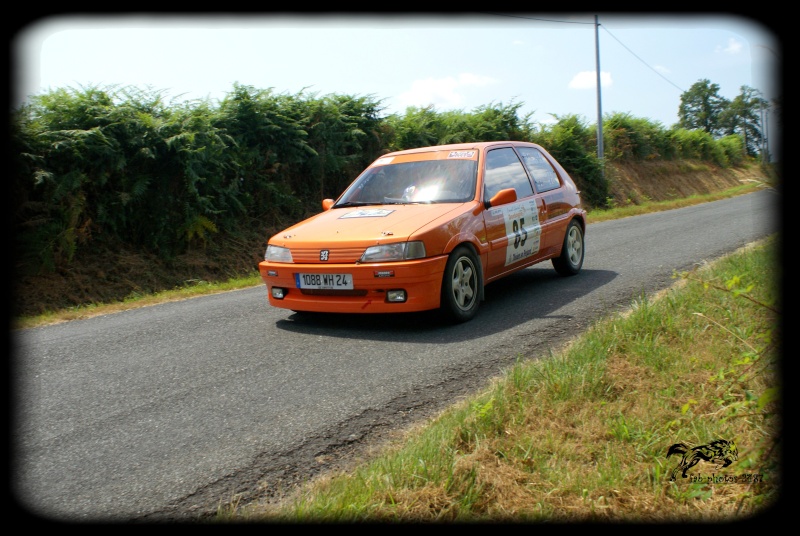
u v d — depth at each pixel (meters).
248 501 2.74
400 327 5.58
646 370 3.90
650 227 13.27
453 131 17.94
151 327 6.05
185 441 3.38
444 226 5.48
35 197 9.29
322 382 4.23
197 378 4.42
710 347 4.14
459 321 5.60
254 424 3.57
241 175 12.22
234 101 12.35
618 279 7.21
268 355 4.90
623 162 30.95
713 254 8.41
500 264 6.26
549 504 2.53
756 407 3.05
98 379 4.48
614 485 2.66
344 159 13.84
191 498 2.79
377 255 5.25
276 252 5.79
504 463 2.86
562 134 22.45
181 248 10.86
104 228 10.02
